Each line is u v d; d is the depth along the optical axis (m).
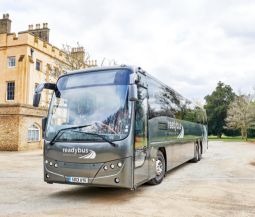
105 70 8.23
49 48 39.47
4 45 36.31
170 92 11.91
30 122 27.84
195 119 16.94
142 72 8.79
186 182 10.60
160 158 10.27
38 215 6.57
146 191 9.05
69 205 7.45
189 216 6.51
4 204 7.56
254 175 12.25
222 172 13.14
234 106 52.53
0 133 26.78
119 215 6.57
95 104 7.89
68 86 8.38
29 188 9.62
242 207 7.24
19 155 22.64
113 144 7.35
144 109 8.63
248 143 40.22
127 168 7.38
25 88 35.28
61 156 7.73
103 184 7.32
